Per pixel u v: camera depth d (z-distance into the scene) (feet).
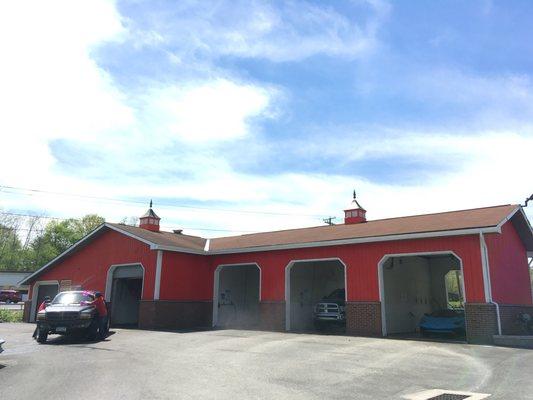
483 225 52.90
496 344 48.91
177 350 44.09
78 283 88.58
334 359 38.17
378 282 60.75
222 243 88.17
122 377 30.14
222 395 25.09
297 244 68.95
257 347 46.01
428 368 33.96
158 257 74.90
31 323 92.89
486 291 51.62
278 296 71.61
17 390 26.40
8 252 226.99
